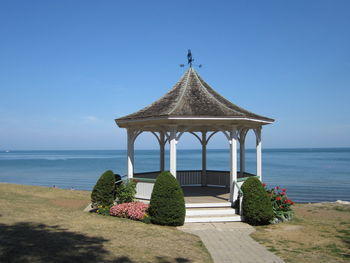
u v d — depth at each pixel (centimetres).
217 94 1375
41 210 1177
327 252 768
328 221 1153
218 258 707
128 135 1302
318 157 10662
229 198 1227
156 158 9981
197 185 1627
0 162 8662
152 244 779
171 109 1125
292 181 3534
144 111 1227
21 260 601
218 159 9025
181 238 863
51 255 642
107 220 1039
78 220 1019
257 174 1316
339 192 2719
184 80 1377
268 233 948
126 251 705
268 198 1056
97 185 1195
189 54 1426
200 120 1102
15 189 1770
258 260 700
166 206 1002
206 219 1066
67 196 1677
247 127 1278
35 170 5459
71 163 7794
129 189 1216
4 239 730
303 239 887
